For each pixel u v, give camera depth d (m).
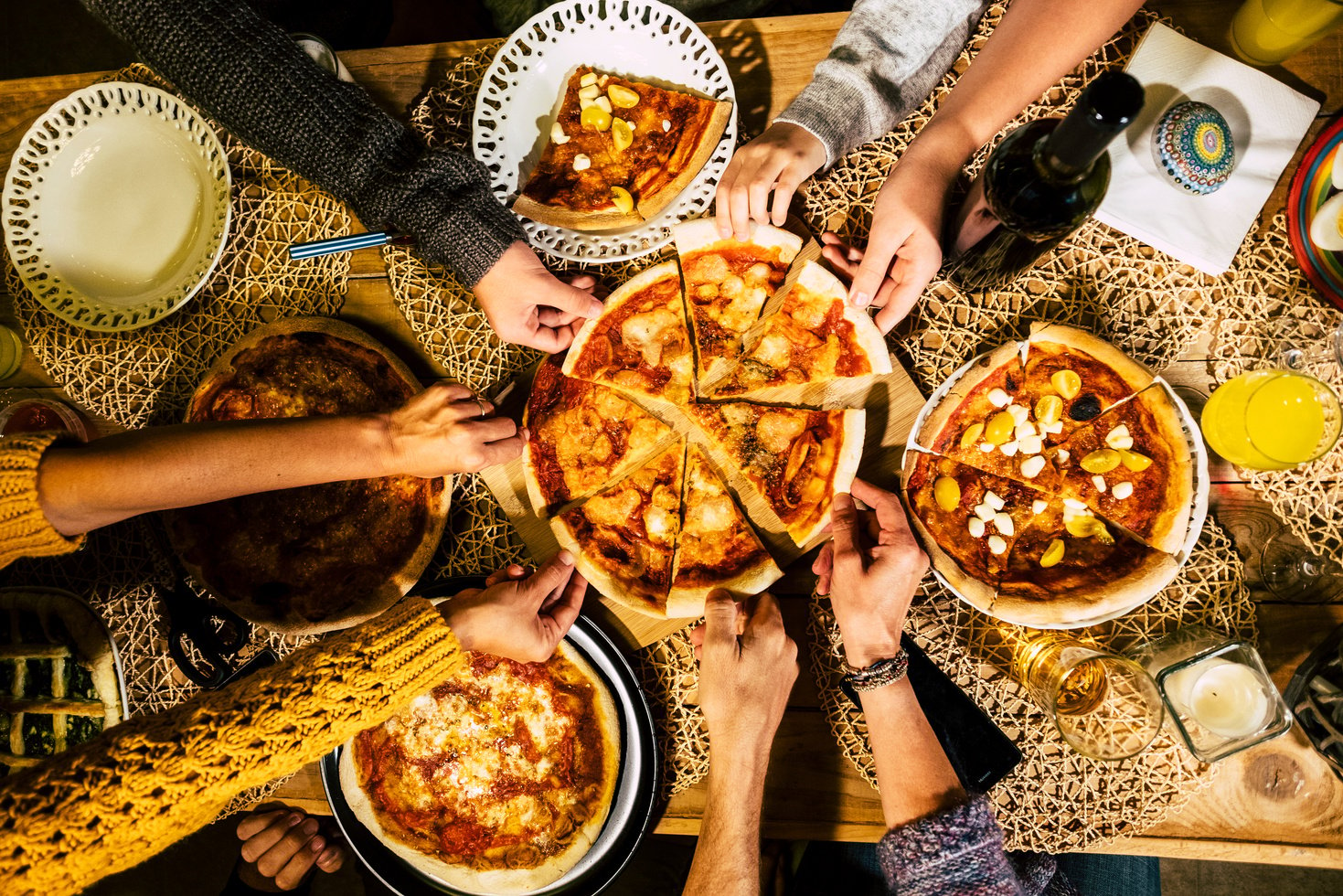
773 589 1.72
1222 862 2.56
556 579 1.58
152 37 1.40
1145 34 1.60
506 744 1.71
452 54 1.74
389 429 1.40
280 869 1.82
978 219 1.34
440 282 1.74
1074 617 1.50
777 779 1.69
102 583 1.78
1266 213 1.61
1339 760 1.48
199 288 1.71
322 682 1.26
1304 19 1.41
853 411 1.61
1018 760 1.60
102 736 1.16
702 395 1.75
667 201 1.62
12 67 3.00
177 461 1.25
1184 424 1.51
